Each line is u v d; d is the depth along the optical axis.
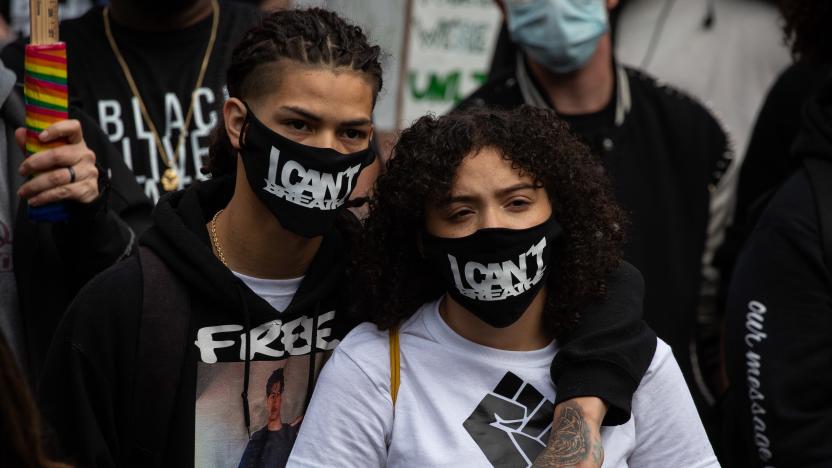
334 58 5.30
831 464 6.20
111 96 7.46
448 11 11.31
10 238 6.14
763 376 6.41
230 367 5.54
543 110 5.54
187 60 7.61
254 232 5.57
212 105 7.54
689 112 8.61
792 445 6.30
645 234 8.25
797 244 6.37
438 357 5.46
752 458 6.58
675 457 5.45
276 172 5.32
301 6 6.16
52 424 5.40
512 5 8.54
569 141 5.53
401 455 5.33
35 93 5.66
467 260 5.28
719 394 8.75
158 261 5.50
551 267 5.55
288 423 5.66
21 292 6.13
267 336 5.57
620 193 8.32
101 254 6.04
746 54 10.31
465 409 5.36
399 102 10.81
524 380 5.42
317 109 5.26
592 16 8.42
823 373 6.27
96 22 7.67
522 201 5.28
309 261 5.70
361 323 5.75
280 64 5.29
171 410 5.40
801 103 8.26
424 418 5.36
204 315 5.51
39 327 6.12
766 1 10.34
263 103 5.35
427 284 5.67
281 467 5.60
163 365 5.37
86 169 5.77
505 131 5.25
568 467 5.03
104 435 5.42
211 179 5.94
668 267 8.20
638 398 5.44
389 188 5.48
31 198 5.71
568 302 5.49
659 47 10.44
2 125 6.23
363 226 5.68
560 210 5.47
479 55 11.40
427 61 11.31
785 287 6.40
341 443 5.37
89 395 5.38
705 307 8.95
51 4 5.68
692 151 8.51
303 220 5.36
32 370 6.13
